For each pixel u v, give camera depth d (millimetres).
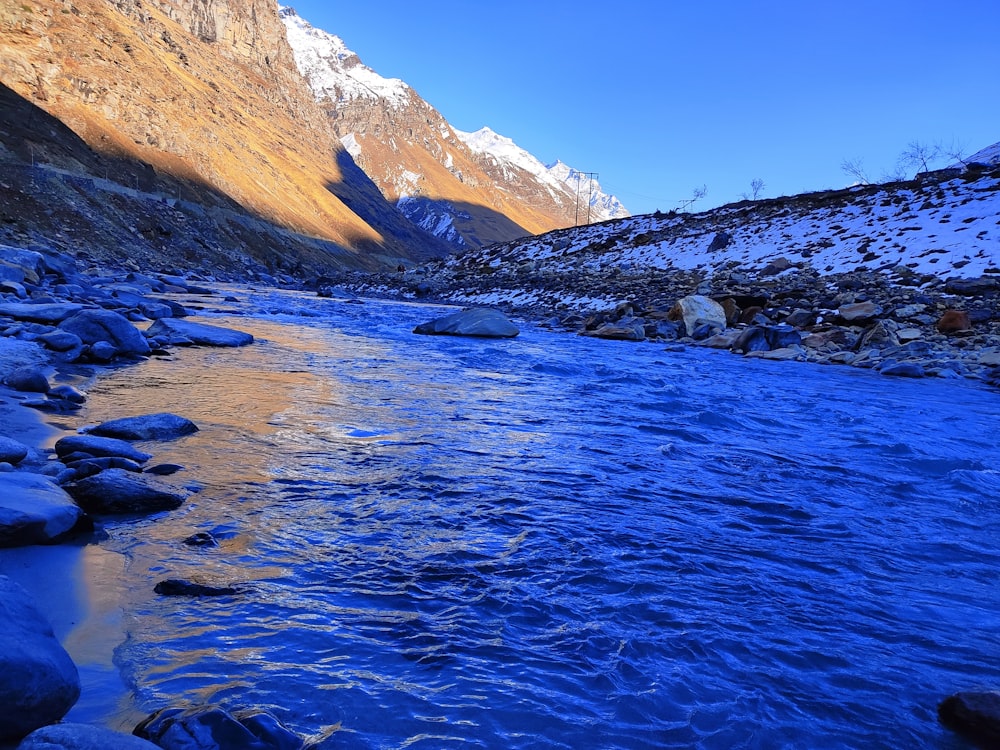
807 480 6219
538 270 52031
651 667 2830
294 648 2809
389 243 179625
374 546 4016
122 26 116562
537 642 2986
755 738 2400
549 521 4613
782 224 44031
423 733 2311
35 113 71688
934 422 10141
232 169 115812
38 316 11984
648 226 56781
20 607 2500
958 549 4578
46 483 4129
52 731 1983
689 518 4906
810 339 22609
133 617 2998
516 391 10578
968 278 26422
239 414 7359
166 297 27484
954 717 2553
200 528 4125
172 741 2100
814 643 3137
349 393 9289
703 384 13195
